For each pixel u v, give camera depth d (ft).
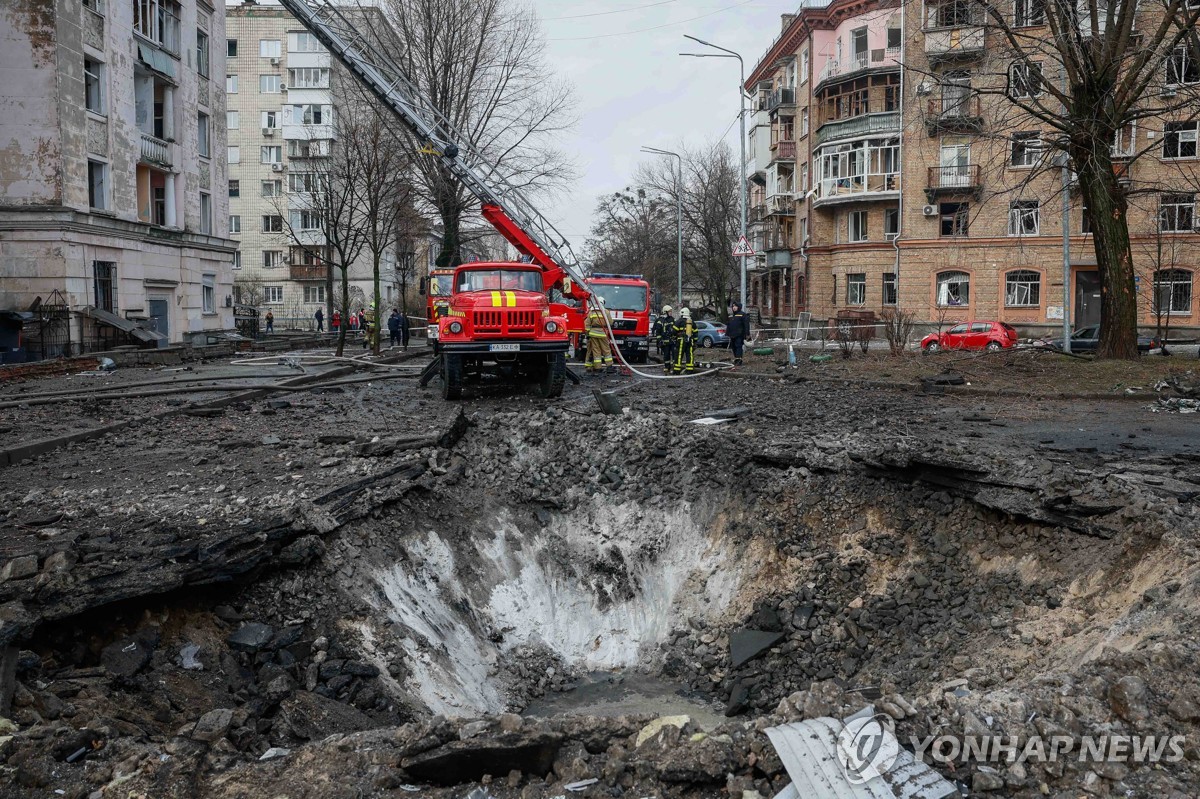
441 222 128.88
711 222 174.40
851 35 140.15
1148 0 73.97
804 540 28.02
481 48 116.57
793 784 11.50
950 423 39.47
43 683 16.02
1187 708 12.79
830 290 147.13
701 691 24.29
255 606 20.94
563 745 13.16
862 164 135.03
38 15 79.36
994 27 64.54
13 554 20.33
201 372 71.92
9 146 79.71
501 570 28.35
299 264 195.31
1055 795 11.59
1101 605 19.98
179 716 16.58
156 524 23.22
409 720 18.94
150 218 98.68
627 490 32.68
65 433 37.50
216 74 114.42
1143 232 110.22
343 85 110.63
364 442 34.58
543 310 52.16
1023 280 122.83
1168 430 36.73
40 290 80.28
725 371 71.56
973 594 23.56
